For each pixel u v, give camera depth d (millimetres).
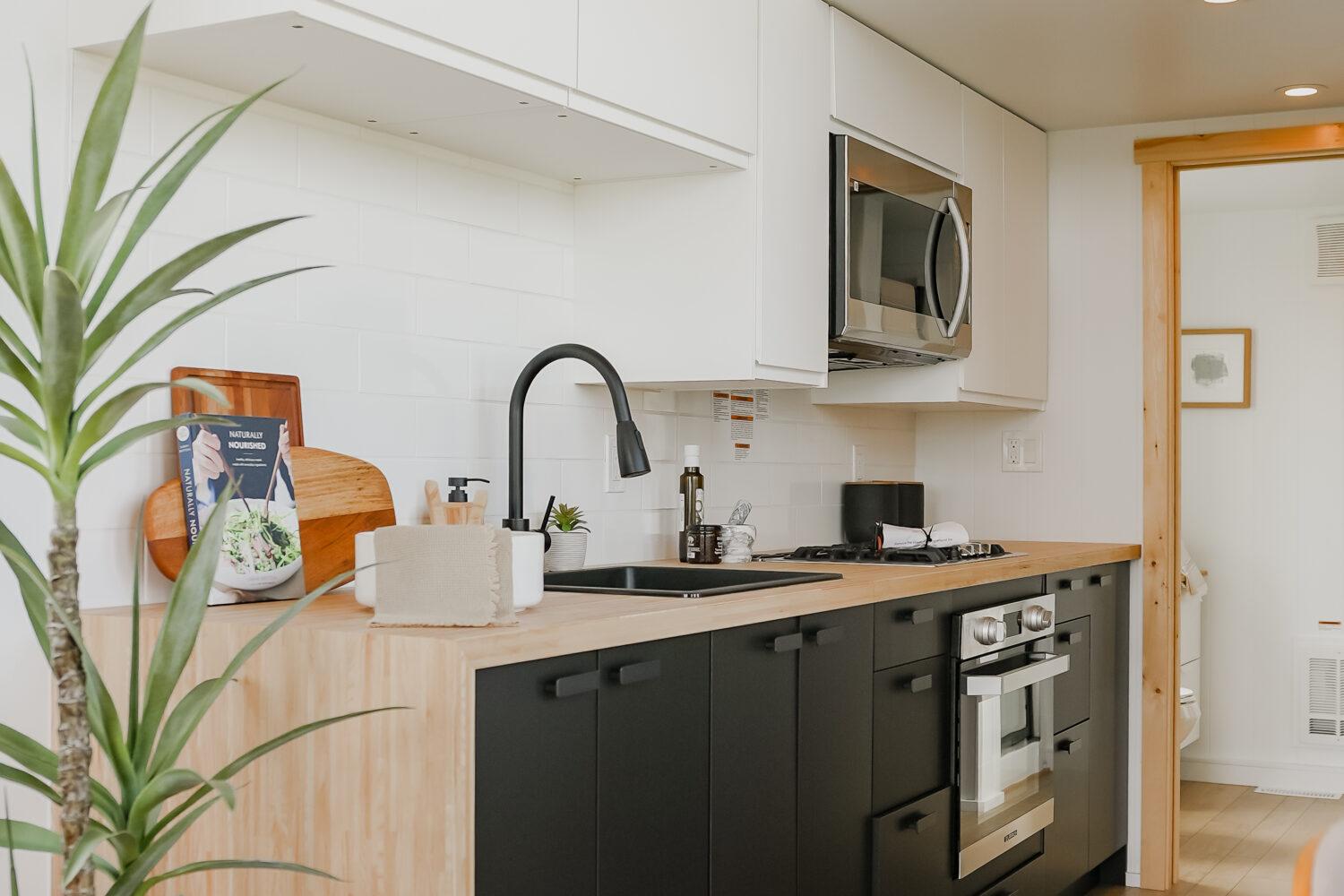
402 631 1663
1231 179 5102
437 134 2396
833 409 3922
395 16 1852
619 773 1883
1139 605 4082
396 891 1609
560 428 2818
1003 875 3236
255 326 2133
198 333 2043
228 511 2006
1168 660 4047
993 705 3137
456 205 2545
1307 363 5590
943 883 2904
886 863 2662
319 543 2154
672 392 3189
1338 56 3398
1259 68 3504
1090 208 4172
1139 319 4098
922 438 4438
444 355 2512
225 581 1979
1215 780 5719
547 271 2789
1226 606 5715
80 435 1239
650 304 2791
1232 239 5711
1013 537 4277
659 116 2422
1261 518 5664
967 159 3654
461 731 1567
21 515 1838
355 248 2320
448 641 1578
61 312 1142
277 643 1705
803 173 2896
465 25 1973
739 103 2662
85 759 1238
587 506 2900
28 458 1225
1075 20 3129
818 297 2959
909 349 3365
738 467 3457
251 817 1730
